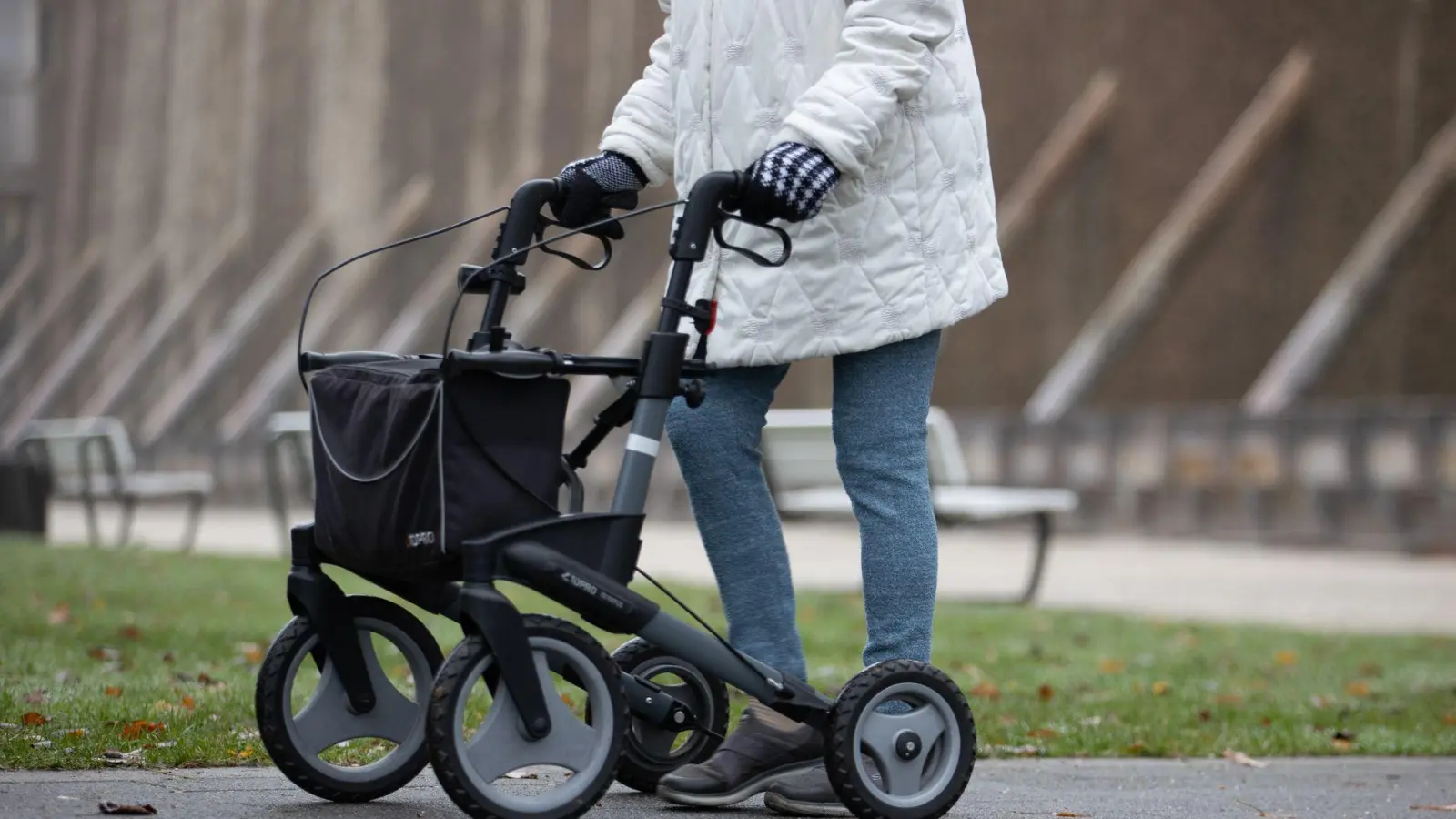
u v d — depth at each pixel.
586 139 77.88
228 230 92.44
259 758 7.61
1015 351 58.44
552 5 79.12
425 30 83.88
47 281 103.25
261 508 58.41
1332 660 15.27
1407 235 45.06
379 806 6.55
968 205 6.94
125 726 8.26
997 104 60.44
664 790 6.66
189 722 8.46
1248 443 35.50
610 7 77.06
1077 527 38.56
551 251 6.66
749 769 6.66
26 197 104.62
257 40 91.69
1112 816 7.13
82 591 18.28
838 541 36.56
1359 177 51.75
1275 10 54.34
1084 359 51.34
